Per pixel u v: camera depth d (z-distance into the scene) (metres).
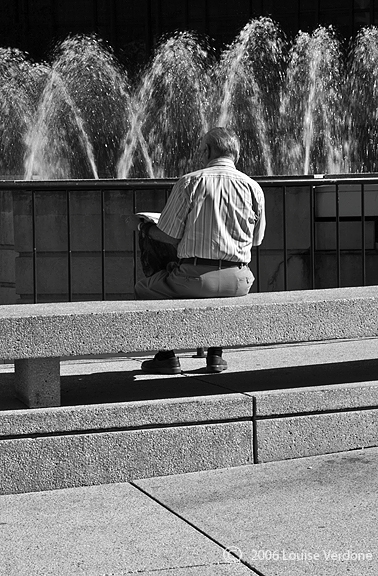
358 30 25.11
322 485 4.62
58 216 7.87
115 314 4.71
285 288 7.31
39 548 3.88
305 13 25.83
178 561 3.73
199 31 26.59
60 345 4.65
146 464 4.79
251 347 6.86
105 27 27.23
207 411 4.86
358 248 8.44
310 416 5.06
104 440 4.71
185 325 4.82
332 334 5.07
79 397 5.14
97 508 4.36
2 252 8.09
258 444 4.98
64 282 7.95
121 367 6.19
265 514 4.24
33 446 4.60
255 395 4.97
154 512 4.30
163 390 5.29
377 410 5.21
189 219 5.42
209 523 4.14
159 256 6.07
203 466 4.89
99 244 7.90
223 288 5.44
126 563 3.72
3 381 5.63
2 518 4.25
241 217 5.46
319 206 8.28
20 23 27.41
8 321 4.57
